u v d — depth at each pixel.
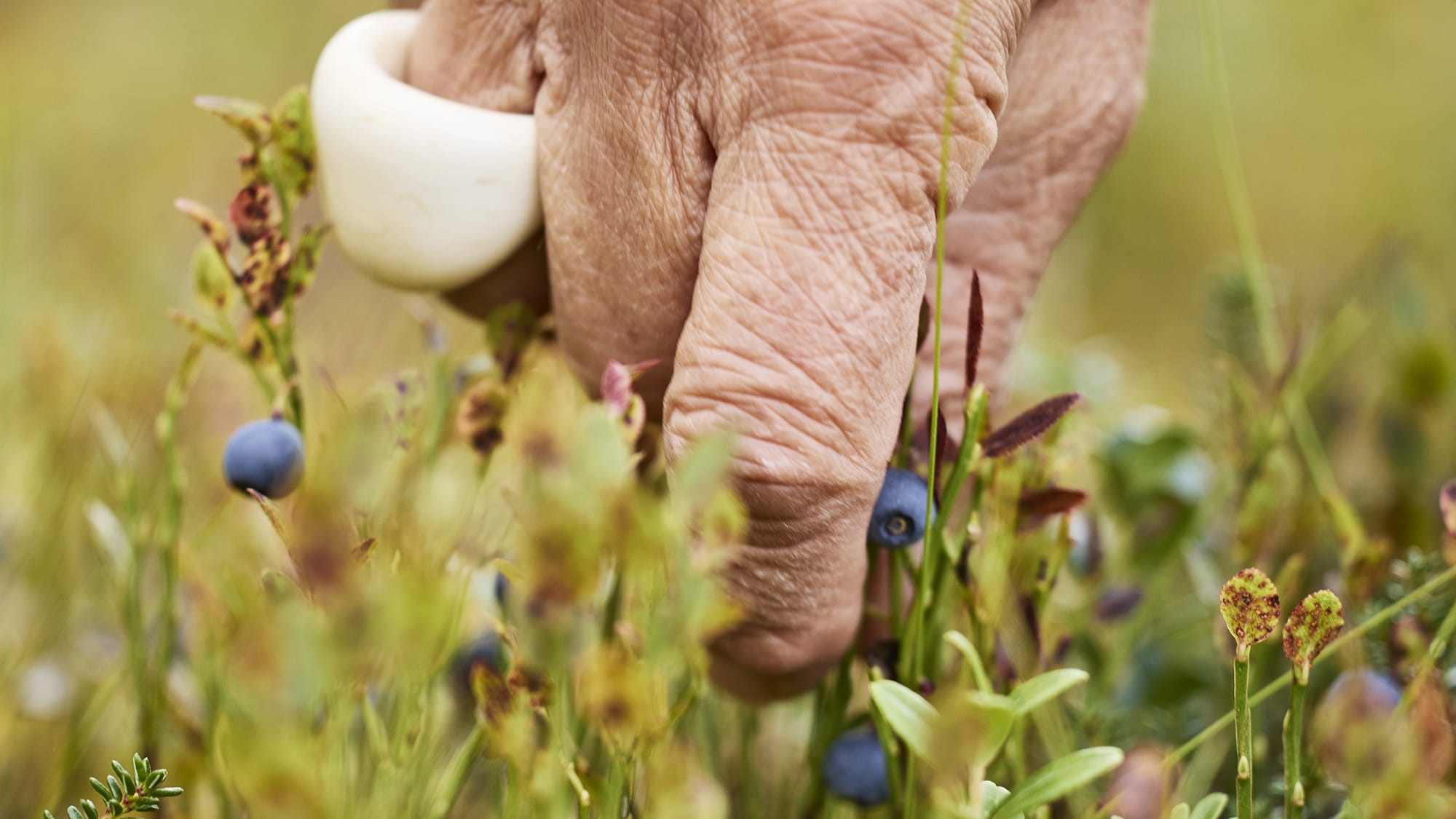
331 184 0.37
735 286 0.34
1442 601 0.38
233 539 0.40
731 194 0.34
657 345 0.36
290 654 0.30
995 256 0.38
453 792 0.35
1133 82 0.38
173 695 0.39
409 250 0.37
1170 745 0.40
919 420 0.38
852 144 0.34
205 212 0.36
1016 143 0.38
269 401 0.37
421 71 0.38
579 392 0.37
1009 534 0.36
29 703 0.41
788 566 0.34
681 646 0.32
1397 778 0.32
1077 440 0.41
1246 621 0.33
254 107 0.36
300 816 0.30
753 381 0.34
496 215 0.37
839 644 0.35
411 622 0.30
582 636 0.32
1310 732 0.39
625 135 0.35
